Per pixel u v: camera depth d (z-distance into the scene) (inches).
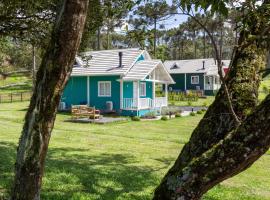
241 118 126.1
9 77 2495.1
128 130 866.8
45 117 119.6
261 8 120.9
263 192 375.6
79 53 428.1
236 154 93.0
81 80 1285.7
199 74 2268.7
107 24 347.3
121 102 1215.6
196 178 98.7
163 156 551.2
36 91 119.6
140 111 1196.5
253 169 486.3
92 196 311.6
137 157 529.3
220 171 95.6
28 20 372.5
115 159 503.8
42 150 122.4
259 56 134.1
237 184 402.0
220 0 120.1
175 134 816.9
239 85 131.3
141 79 1194.6
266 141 90.7
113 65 1251.2
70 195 308.8
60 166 419.8
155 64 1255.5
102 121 1003.9
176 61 2378.2
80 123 981.8
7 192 303.1
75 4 112.3
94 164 454.6
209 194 347.9
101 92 1258.6
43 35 390.3
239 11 125.3
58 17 114.3
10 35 394.3
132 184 362.0
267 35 120.3
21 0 338.3
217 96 133.8
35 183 124.2
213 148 98.0
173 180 104.1
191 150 126.1
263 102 92.0
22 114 1133.7
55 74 116.0
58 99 119.6
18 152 124.2
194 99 1899.6
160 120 1101.7
